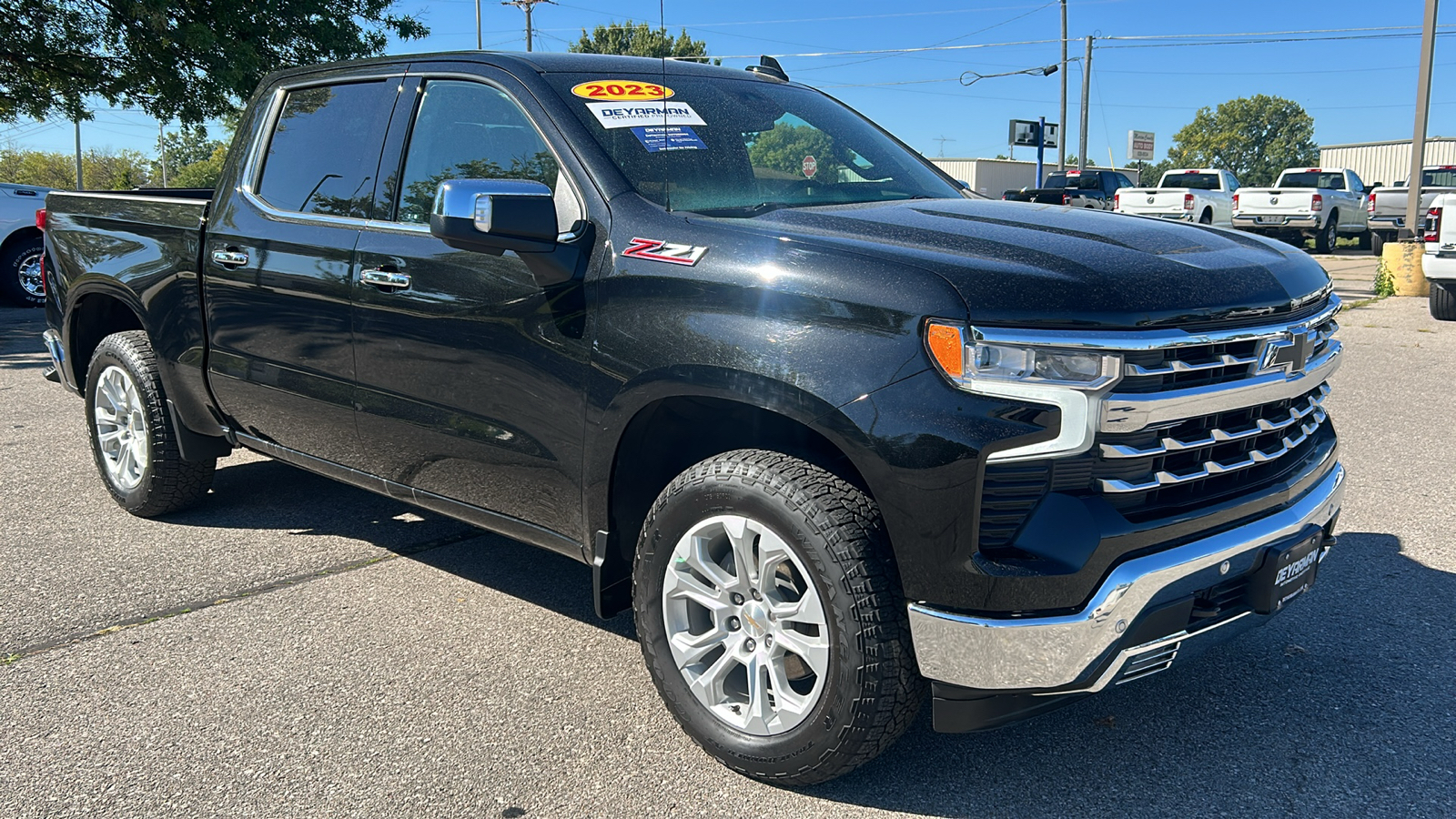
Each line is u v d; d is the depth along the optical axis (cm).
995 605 227
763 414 266
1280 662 326
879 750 248
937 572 229
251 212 394
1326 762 271
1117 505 234
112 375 465
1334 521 291
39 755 276
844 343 237
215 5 1650
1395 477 516
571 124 307
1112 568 229
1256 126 11925
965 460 223
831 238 257
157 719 295
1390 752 275
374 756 277
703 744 271
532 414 300
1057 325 223
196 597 383
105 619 362
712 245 265
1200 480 249
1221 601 255
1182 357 237
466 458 326
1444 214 1023
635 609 283
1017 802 256
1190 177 2536
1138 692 309
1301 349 265
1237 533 248
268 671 325
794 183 329
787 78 425
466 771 270
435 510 351
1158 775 266
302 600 381
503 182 276
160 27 1563
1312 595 375
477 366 312
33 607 372
